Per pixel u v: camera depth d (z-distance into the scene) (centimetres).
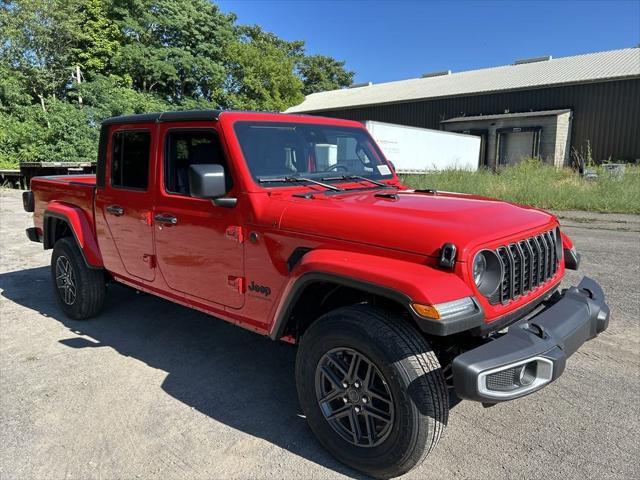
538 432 302
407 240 252
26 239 923
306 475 269
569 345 260
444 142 2023
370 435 262
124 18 2761
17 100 2431
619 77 2238
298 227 288
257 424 318
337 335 261
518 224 287
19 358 416
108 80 2541
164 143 366
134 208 398
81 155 2114
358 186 368
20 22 2444
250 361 411
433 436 242
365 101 3166
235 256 323
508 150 2541
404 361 240
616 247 759
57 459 282
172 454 287
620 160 2291
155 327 486
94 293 486
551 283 314
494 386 229
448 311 227
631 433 298
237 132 325
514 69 3045
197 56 2972
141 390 361
